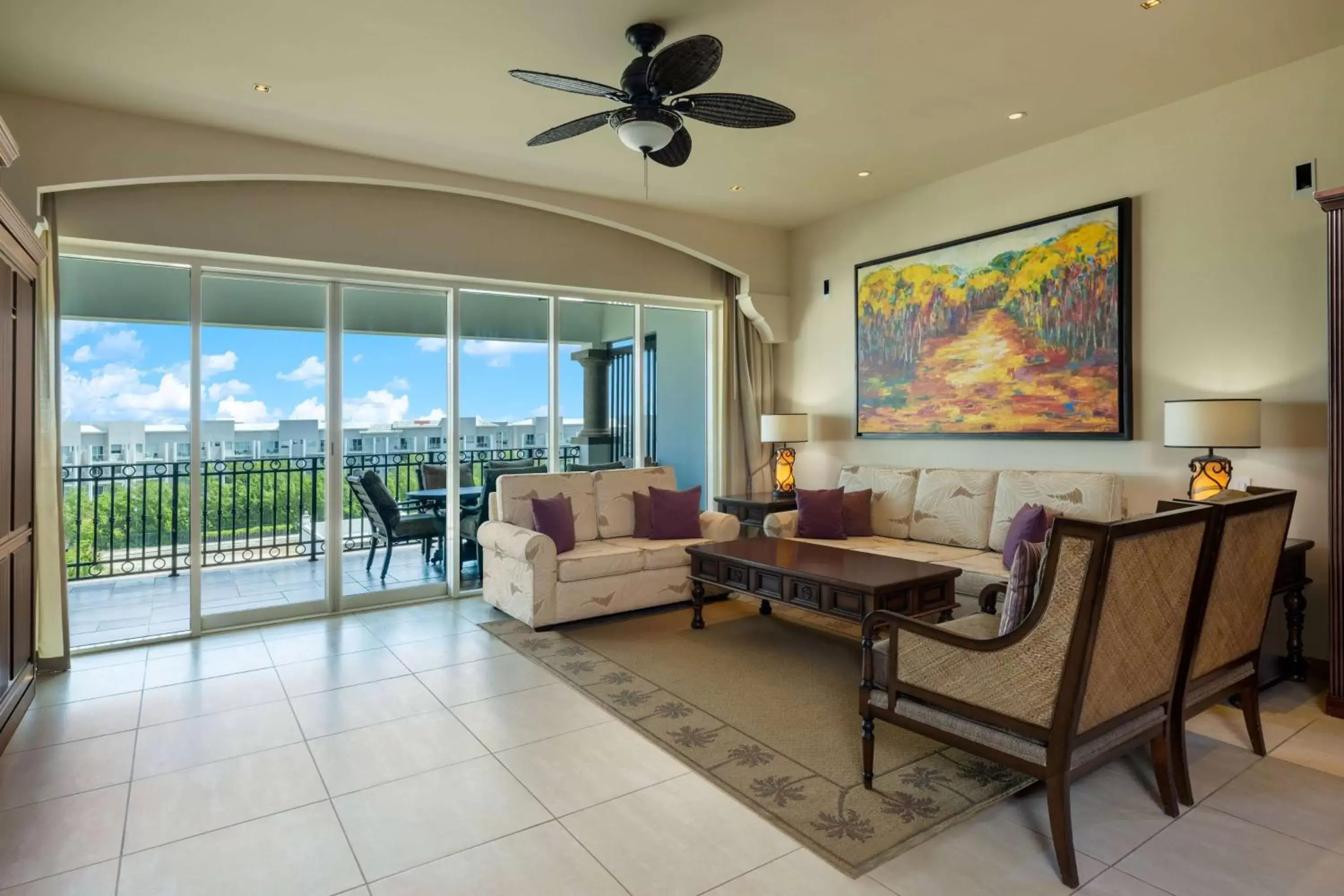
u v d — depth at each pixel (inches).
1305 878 75.9
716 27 117.3
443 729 115.3
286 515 182.1
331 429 186.9
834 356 230.4
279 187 171.9
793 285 244.8
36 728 116.4
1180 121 148.9
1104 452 163.5
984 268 184.5
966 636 84.6
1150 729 86.6
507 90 138.0
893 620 91.3
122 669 144.6
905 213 205.5
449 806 92.3
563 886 76.0
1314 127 131.0
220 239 165.2
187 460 170.2
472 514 207.8
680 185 197.2
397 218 186.9
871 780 96.3
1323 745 107.3
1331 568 116.6
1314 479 132.6
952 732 85.7
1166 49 126.9
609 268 221.1
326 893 75.4
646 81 109.2
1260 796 92.9
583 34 118.8
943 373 195.5
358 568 192.1
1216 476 131.9
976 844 82.8
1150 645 82.4
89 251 157.9
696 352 249.3
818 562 145.4
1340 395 115.0
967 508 176.4
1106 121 158.6
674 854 81.5
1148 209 154.4
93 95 138.3
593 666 144.3
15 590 117.8
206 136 154.1
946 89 141.0
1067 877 75.2
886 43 123.1
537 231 208.5
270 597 180.1
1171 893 73.7
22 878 78.1
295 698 128.5
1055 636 75.3
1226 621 94.9
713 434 251.3
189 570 169.6
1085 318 164.4
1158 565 79.7
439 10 110.7
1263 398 138.6
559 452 221.6
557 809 91.4
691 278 237.6
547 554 169.2
